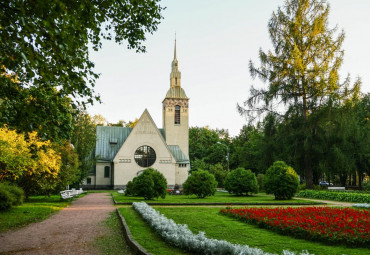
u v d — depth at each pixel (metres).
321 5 35.16
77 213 17.83
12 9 6.81
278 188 28.73
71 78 7.83
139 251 8.25
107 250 8.93
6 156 16.45
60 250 8.99
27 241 10.24
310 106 34.66
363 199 26.03
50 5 6.57
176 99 66.69
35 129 10.49
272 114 36.59
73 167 30.50
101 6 9.27
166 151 59.81
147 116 60.28
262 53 37.00
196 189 30.97
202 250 7.80
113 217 15.87
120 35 12.07
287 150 36.53
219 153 81.69
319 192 31.78
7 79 9.66
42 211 17.70
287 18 36.56
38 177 24.50
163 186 27.81
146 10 11.09
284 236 10.60
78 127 43.38
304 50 35.41
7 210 17.14
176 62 68.69
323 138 33.47
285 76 35.84
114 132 64.50
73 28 7.24
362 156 45.34
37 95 10.15
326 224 11.31
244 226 12.62
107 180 59.53
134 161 58.38
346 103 32.62
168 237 9.02
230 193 39.69
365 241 9.21
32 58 6.89
